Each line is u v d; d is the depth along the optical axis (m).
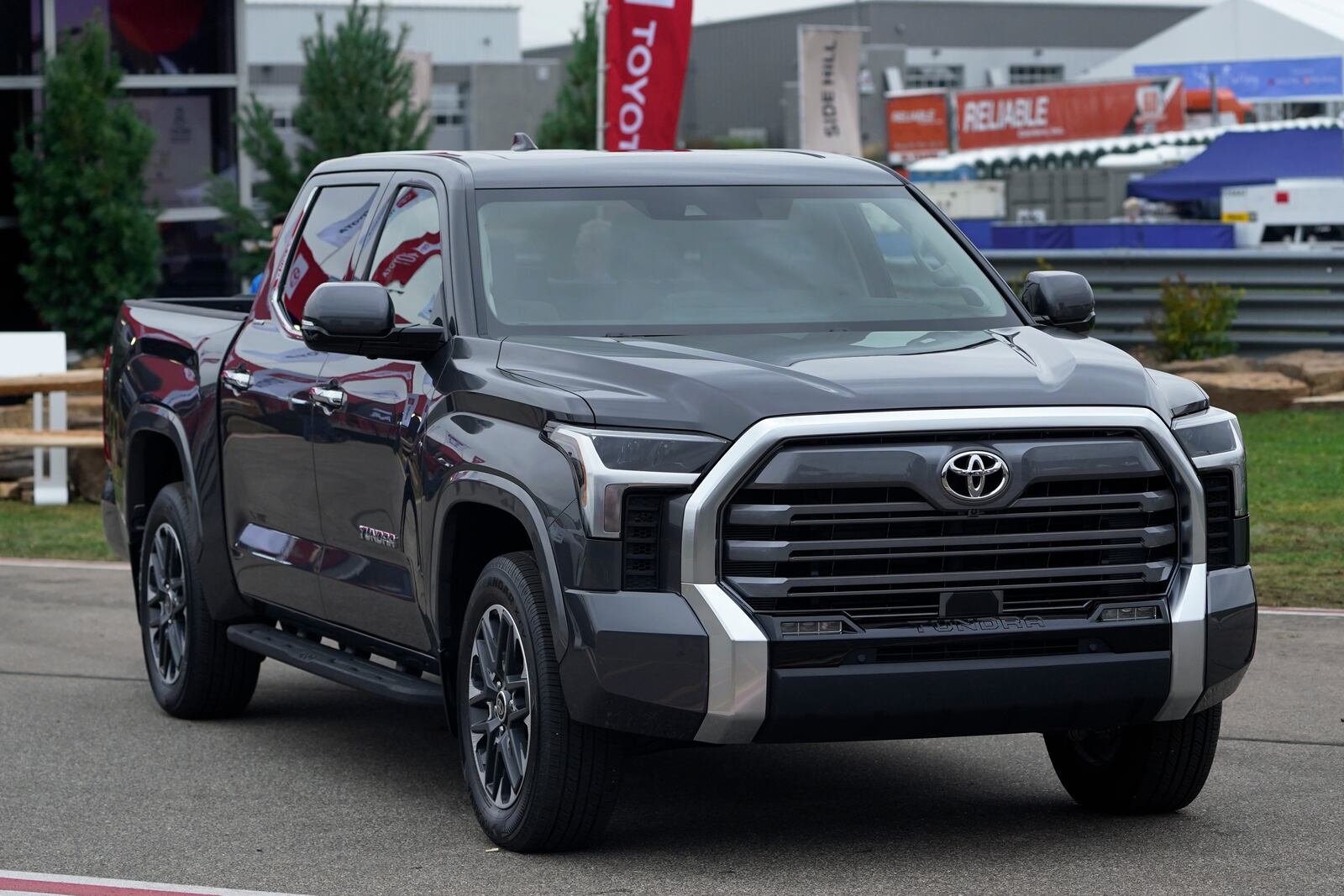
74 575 14.52
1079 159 67.31
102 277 25.33
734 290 7.56
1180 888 6.23
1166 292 23.81
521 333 7.26
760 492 6.11
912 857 6.68
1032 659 6.25
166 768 8.42
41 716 9.60
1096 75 81.81
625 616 6.15
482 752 7.00
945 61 124.81
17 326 26.30
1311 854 6.64
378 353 7.36
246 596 9.05
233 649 9.34
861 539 6.13
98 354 25.92
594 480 6.24
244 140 27.38
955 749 8.59
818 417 6.12
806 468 6.07
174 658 9.60
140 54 27.56
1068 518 6.32
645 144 20.17
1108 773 7.23
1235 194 49.16
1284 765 8.07
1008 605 6.27
